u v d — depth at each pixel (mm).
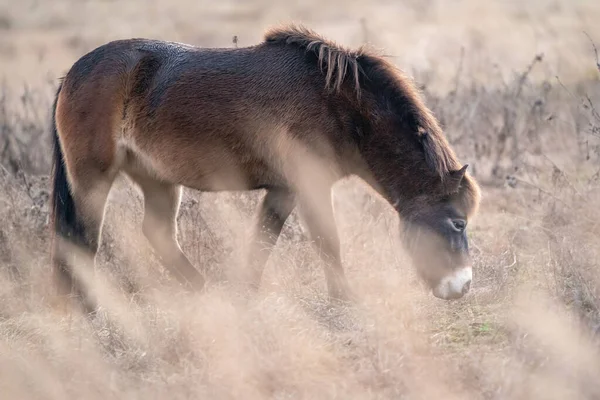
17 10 101562
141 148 26406
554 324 20109
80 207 26359
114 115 26109
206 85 25594
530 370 18219
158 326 21906
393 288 23781
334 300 24781
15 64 69938
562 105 44125
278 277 26391
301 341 19719
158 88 25969
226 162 25828
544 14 83750
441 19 87125
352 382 18328
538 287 24109
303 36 25562
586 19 77250
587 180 33000
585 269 23625
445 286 23781
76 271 25797
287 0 106000
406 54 66500
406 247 24516
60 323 23750
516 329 20422
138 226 29094
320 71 25078
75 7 104188
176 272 26922
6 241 29031
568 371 18062
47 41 81188
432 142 24078
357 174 25844
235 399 17891
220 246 28344
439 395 17531
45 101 47031
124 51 26500
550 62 57250
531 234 29203
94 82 26109
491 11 88000
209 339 20281
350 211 31594
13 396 18594
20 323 23484
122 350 21172
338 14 93750
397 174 24703
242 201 30000
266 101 25188
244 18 94875
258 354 19328
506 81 51188
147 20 95000
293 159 25078
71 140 26219
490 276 26000
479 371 18156
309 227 25156
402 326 20719
